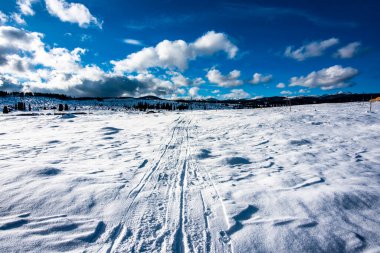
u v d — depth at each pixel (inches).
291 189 183.2
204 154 307.9
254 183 201.0
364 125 509.4
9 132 586.6
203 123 720.3
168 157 298.8
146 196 173.0
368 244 117.6
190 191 183.9
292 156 294.8
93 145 381.1
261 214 146.7
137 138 457.4
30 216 138.5
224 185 196.4
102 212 148.0
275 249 114.5
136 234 126.3
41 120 984.9
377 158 278.2
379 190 173.2
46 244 114.9
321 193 168.6
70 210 147.6
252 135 463.5
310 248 114.9
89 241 119.3
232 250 113.8
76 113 2006.6
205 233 127.8
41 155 307.0
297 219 139.1
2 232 121.9
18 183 180.4
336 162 264.4
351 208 150.9
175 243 119.2
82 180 195.3
